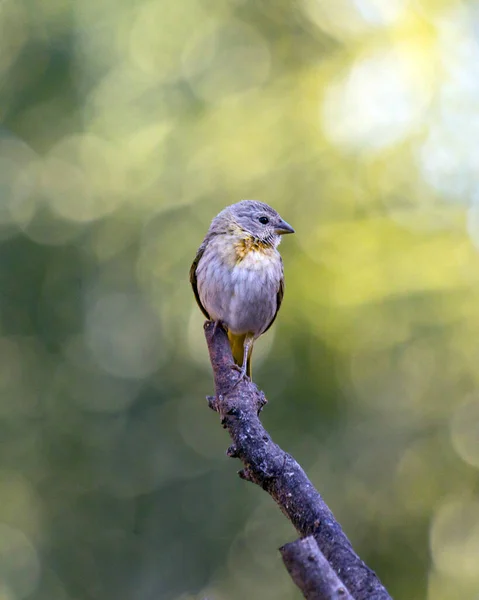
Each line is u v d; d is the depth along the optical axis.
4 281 16.03
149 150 16.41
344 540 4.09
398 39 16.64
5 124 16.44
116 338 15.88
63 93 16.42
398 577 14.02
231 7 16.98
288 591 14.06
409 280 15.01
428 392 14.70
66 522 15.05
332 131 16.27
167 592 14.46
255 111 16.41
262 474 4.47
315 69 16.59
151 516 14.95
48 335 15.92
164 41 16.72
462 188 15.94
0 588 14.77
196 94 16.55
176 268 15.73
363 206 15.67
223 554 14.55
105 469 15.25
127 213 16.17
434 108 16.34
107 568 14.77
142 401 15.51
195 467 15.11
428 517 14.22
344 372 14.63
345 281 14.91
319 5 16.94
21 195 16.38
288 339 14.66
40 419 15.61
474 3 16.77
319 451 14.40
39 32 16.42
